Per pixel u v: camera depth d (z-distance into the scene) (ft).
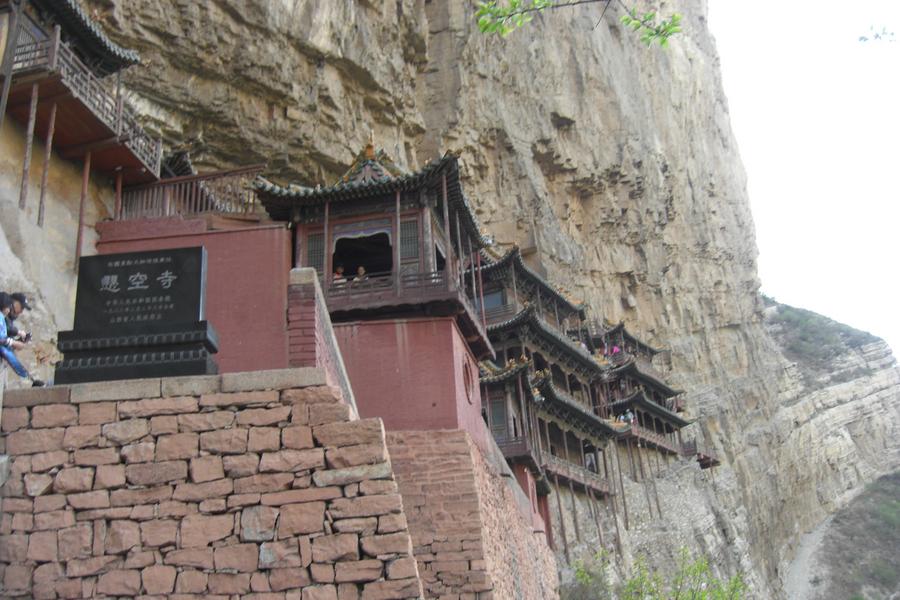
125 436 27.91
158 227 67.00
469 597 50.78
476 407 73.72
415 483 54.39
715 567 188.85
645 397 195.62
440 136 167.94
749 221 318.24
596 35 233.14
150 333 30.48
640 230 232.32
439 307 69.05
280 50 122.21
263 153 125.80
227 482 27.22
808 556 286.87
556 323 177.68
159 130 112.37
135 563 26.27
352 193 74.23
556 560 122.42
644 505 176.65
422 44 163.02
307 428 27.94
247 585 25.89
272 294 57.77
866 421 381.60
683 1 322.34
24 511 26.99
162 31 107.65
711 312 271.69
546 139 199.11
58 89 59.72
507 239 184.14
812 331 451.53
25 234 57.67
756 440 268.21
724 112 331.16
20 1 61.36
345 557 26.20
